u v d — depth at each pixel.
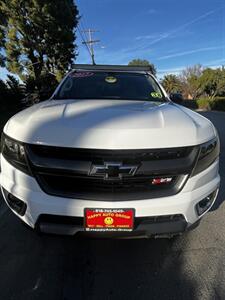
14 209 2.70
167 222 2.53
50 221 2.53
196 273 2.71
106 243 3.15
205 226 3.48
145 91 3.96
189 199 2.51
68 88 3.98
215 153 2.79
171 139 2.46
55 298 2.43
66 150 2.39
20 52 22.78
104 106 3.16
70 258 2.92
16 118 2.93
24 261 2.88
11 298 2.43
